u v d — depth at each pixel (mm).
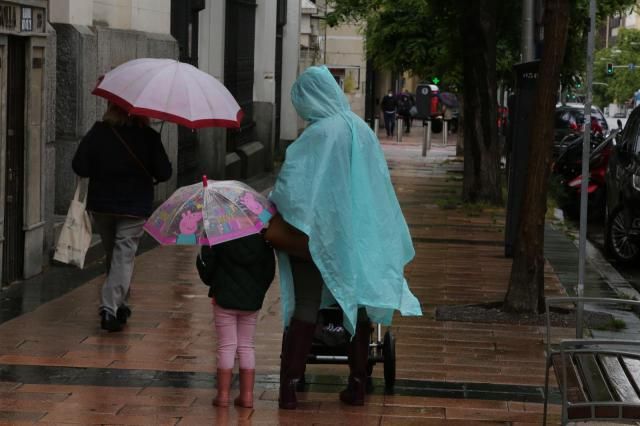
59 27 30969
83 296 24688
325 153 15930
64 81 31188
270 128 63188
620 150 37281
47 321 22047
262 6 62219
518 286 24062
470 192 48031
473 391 17953
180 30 45312
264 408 16656
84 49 31188
